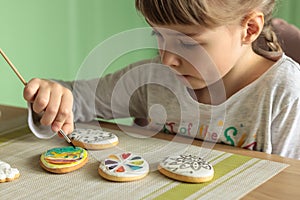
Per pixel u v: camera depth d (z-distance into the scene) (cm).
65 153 96
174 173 88
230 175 90
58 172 91
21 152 99
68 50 177
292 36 143
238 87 119
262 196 84
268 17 118
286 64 118
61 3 171
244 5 107
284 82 116
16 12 159
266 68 119
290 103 114
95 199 83
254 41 118
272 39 125
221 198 83
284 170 92
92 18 183
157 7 101
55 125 103
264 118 115
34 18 164
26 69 165
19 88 165
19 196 84
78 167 92
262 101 115
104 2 187
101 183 88
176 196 84
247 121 116
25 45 164
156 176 90
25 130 109
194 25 101
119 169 90
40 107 102
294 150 115
